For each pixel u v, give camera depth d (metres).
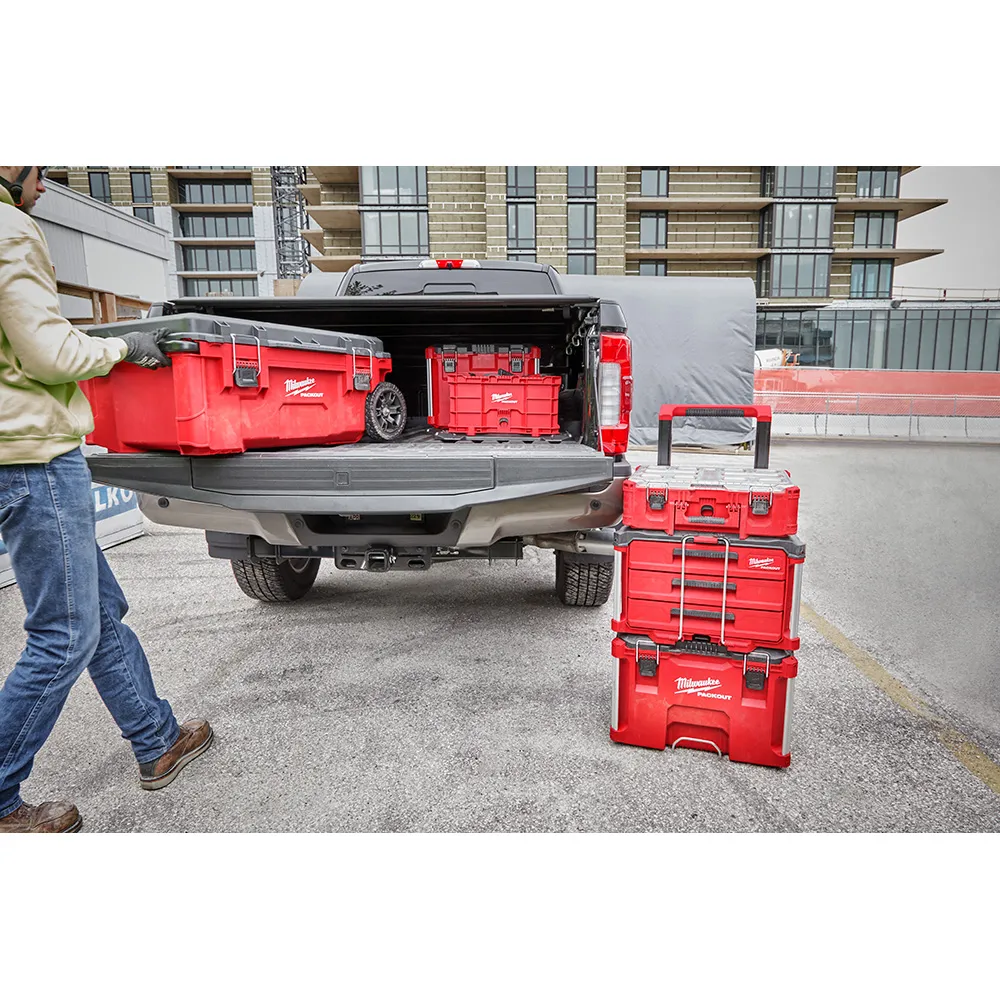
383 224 25.28
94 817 2.02
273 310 3.15
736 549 2.18
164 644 3.35
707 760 2.30
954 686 2.90
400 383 4.19
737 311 12.20
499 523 2.66
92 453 2.54
